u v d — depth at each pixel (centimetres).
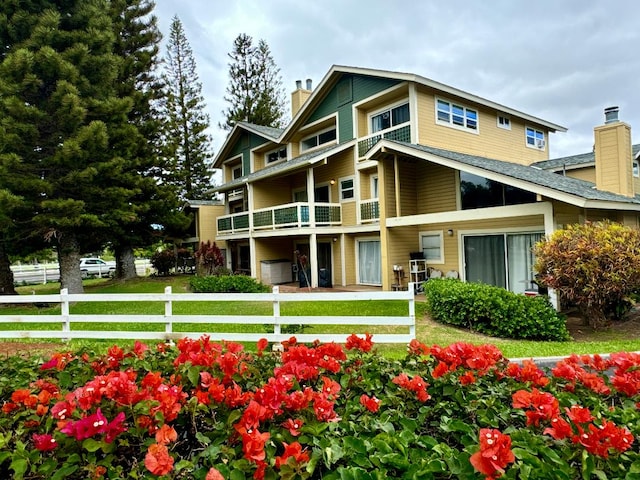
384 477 150
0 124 1027
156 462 154
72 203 1095
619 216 1112
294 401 198
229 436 185
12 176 1066
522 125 1716
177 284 1672
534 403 197
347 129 1545
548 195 800
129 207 1447
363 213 1454
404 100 1391
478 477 153
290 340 317
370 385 247
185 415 212
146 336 696
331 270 1606
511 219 1070
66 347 676
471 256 1175
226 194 2133
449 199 1248
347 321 618
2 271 1342
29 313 1097
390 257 1271
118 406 192
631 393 220
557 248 765
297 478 163
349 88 1529
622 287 712
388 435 182
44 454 181
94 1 1246
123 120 1323
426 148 1126
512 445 173
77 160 1123
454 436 196
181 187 2653
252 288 1395
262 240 1756
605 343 657
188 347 288
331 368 260
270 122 3212
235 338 657
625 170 1107
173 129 2739
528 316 715
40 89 1142
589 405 217
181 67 2895
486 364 251
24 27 1118
